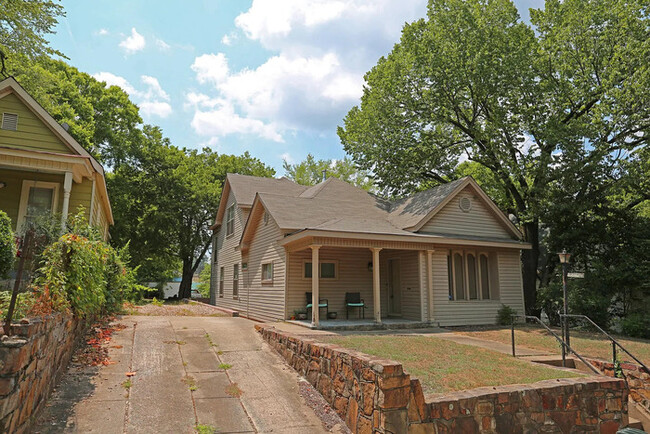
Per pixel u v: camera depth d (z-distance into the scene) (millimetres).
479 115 19125
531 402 5109
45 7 13461
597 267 14359
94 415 4520
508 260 15641
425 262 13820
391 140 18531
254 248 16547
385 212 16562
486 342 10195
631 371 7801
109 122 27234
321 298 13758
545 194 15664
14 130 10547
